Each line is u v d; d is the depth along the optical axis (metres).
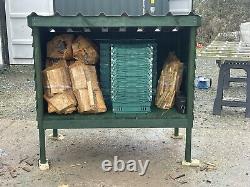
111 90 3.65
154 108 3.79
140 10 7.71
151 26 3.24
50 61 3.80
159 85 3.87
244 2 13.44
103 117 3.52
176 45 4.17
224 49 5.62
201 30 12.27
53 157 3.82
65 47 3.74
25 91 6.51
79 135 4.43
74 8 7.73
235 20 12.73
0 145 4.12
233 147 4.05
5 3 8.03
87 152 3.94
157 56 4.23
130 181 3.34
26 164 3.68
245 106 5.12
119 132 4.53
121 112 3.63
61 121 3.48
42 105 3.46
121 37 4.17
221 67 5.13
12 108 5.52
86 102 3.58
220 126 4.74
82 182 3.33
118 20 3.21
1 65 8.16
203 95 6.27
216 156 3.83
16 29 8.16
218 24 12.48
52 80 3.61
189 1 8.11
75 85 3.62
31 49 8.28
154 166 3.62
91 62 3.77
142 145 4.12
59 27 3.44
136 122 3.51
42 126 3.49
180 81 3.85
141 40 3.82
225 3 13.32
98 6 7.70
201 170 3.54
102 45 3.75
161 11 7.76
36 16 3.20
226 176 3.43
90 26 3.22
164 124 3.52
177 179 3.38
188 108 3.50
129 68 3.54
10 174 3.48
